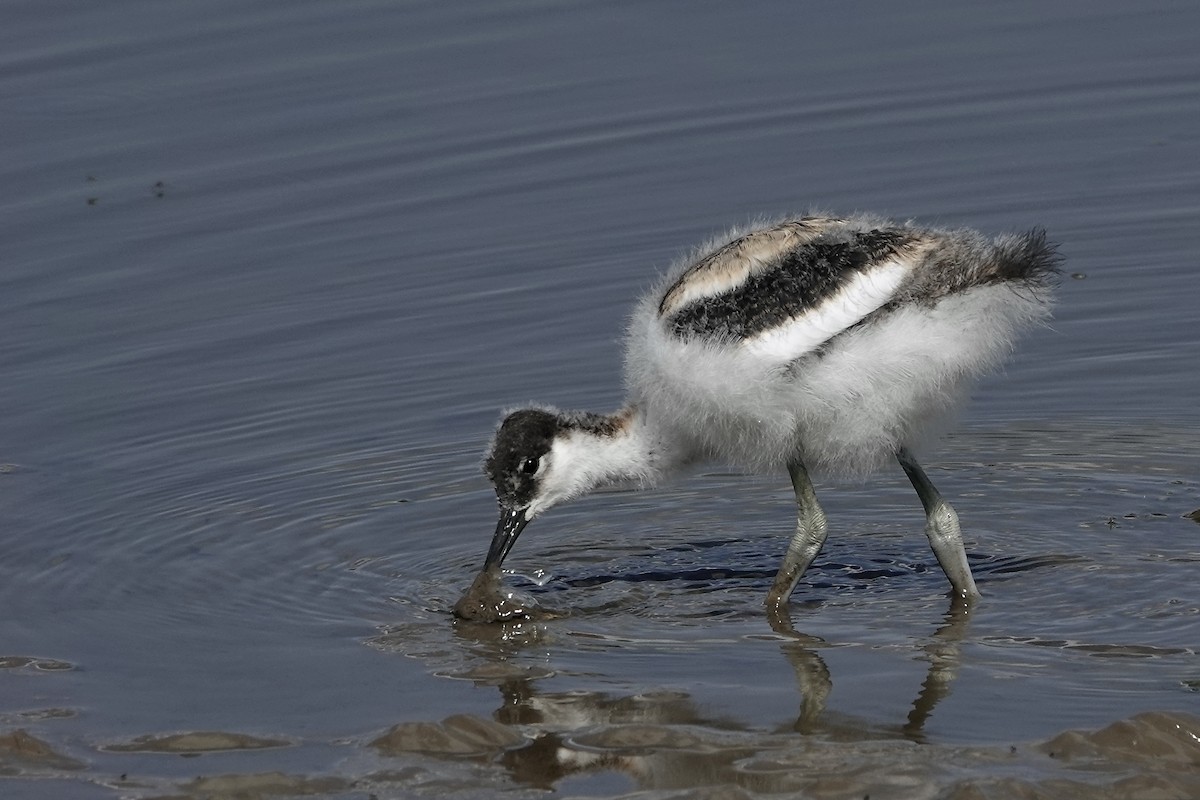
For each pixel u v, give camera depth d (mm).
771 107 18984
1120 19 20188
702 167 18094
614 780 8297
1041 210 17125
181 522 12289
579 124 18781
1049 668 9414
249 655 10031
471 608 10516
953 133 18469
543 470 11164
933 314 10047
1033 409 13992
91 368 15102
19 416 14234
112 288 16359
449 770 8453
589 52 19828
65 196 17594
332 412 14359
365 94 19188
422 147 18453
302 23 20266
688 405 10727
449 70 19531
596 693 9352
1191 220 16797
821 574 11242
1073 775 8070
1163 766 8125
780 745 8562
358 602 10875
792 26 20297
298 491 12875
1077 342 15055
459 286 16406
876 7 20531
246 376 15000
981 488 12547
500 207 17609
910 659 9648
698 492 12891
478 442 13766
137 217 17344
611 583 11164
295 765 8570
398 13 20469
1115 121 18484
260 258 16875
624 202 17609
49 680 9711
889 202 17328
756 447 10750
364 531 12117
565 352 15258
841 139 18484
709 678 9492
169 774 8516
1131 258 16312
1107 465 12781
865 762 8312
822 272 10289
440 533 12094
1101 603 10352
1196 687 9055
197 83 19266
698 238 16844
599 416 11328
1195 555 11055
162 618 10617
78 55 19641
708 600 10812
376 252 16984
